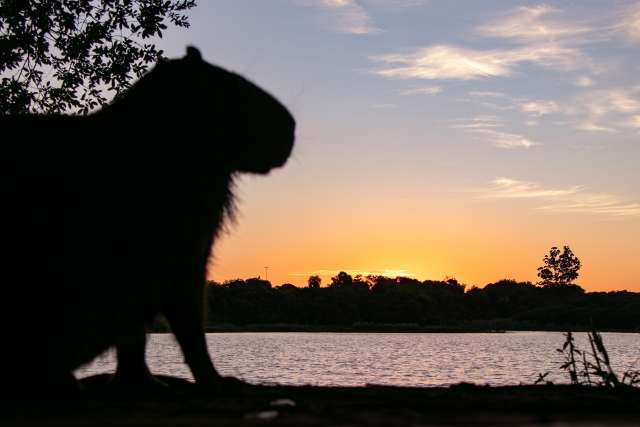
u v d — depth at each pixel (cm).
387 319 17825
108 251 412
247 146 454
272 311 17088
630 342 12094
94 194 418
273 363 5109
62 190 417
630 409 407
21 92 1098
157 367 3575
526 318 17912
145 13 1167
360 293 18362
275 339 13288
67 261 408
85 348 418
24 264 407
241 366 4659
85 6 1155
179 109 440
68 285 408
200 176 437
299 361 5481
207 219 439
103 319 414
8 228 410
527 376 3569
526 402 421
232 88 453
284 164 475
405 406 398
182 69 449
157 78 452
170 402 397
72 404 378
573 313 14588
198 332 463
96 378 524
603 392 569
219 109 445
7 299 405
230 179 468
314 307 17638
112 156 428
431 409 393
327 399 442
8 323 406
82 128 442
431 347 9600
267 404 389
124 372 484
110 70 1164
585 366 636
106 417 322
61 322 409
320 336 15512
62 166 423
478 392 523
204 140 441
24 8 1093
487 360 5981
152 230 420
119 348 482
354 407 385
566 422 289
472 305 18862
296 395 463
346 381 3131
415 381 3281
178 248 427
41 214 412
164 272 425
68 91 1156
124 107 448
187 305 455
